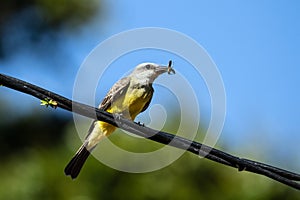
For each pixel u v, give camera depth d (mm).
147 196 16688
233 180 16938
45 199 17438
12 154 21812
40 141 22047
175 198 16719
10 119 22156
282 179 9078
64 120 22297
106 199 16688
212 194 16875
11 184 17844
